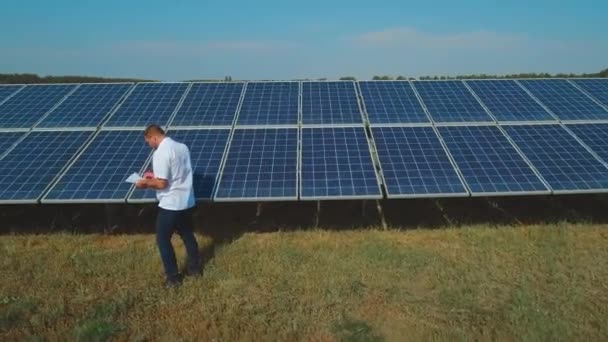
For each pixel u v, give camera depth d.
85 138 9.97
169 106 11.30
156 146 6.54
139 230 9.09
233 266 7.06
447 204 10.45
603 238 8.22
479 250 7.66
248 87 12.34
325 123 10.49
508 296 6.03
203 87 12.35
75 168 8.98
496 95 11.77
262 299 6.05
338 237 8.48
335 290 6.21
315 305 5.84
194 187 8.49
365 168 8.95
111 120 10.68
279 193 8.33
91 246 8.20
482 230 8.62
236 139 9.91
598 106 11.11
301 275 6.73
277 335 5.26
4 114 11.03
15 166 9.05
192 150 9.55
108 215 8.90
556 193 8.30
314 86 12.38
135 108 11.21
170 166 6.30
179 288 6.36
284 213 9.98
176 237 8.52
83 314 5.71
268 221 9.48
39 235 8.73
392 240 8.34
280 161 9.18
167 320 5.58
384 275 6.75
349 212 9.98
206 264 7.20
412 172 8.85
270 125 10.43
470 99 11.55
